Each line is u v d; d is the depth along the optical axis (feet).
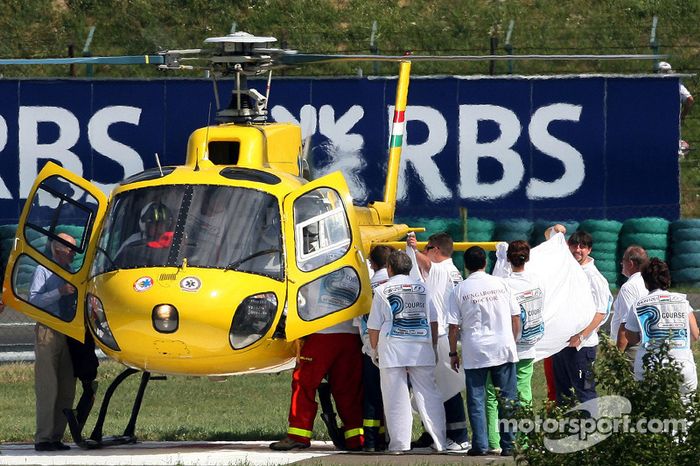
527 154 295.89
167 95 283.79
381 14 394.11
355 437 137.28
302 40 383.65
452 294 132.67
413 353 132.77
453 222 289.94
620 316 143.33
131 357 128.47
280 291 129.80
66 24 386.73
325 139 288.10
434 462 123.95
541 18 397.19
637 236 290.56
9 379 214.90
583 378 144.25
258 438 151.53
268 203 134.72
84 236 137.39
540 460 101.76
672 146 298.76
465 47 385.91
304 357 135.95
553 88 296.10
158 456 130.52
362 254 138.92
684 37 395.75
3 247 269.03
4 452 137.18
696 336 134.92
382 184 289.12
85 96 283.18
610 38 391.65
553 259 144.15
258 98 159.12
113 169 283.79
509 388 132.05
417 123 292.40
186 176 137.08
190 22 390.42
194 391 202.69
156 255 129.80
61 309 135.44
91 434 147.43
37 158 282.56
